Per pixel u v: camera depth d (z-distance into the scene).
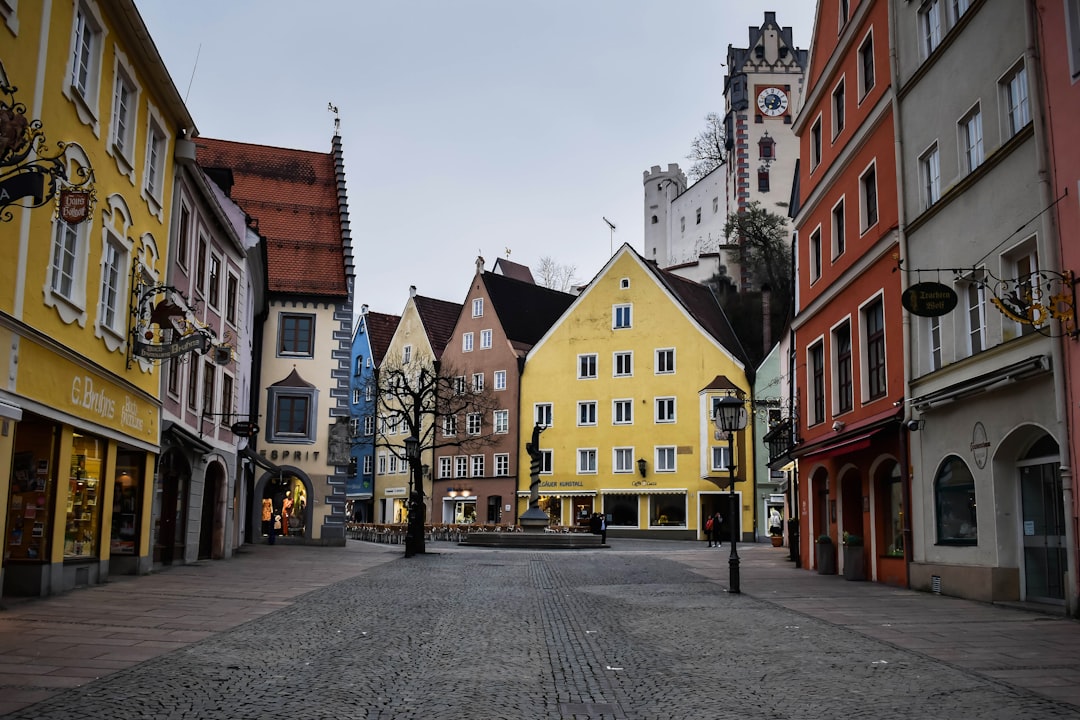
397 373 50.19
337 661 10.73
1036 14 16.22
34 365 15.51
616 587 21.22
